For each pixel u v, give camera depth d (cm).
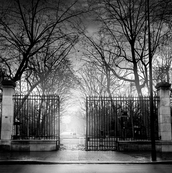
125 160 1471
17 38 2634
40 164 1370
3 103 1911
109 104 2189
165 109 1994
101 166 1312
